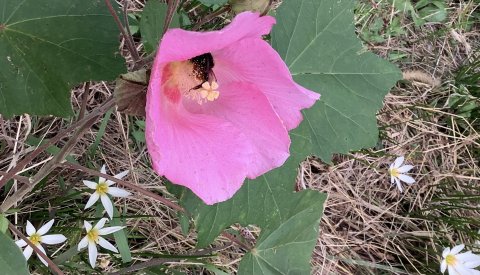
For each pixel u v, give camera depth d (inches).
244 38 8.1
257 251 11.9
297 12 12.4
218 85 9.3
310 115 12.7
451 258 16.2
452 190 19.4
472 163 19.8
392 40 20.7
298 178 17.8
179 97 9.1
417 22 20.9
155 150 7.8
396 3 20.4
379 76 12.9
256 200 11.2
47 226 12.3
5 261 9.5
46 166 11.0
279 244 11.9
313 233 11.9
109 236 14.6
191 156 8.7
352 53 12.8
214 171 8.8
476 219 18.4
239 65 8.7
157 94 7.8
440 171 19.6
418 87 20.2
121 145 15.5
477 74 20.0
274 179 11.4
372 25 20.1
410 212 18.8
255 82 8.9
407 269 18.3
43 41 10.2
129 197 14.9
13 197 11.5
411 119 19.7
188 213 10.9
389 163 19.2
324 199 11.7
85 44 10.2
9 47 10.2
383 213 18.6
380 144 19.3
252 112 9.1
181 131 8.9
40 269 13.0
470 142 19.8
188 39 7.4
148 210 15.2
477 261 16.2
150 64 9.4
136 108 8.5
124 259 12.8
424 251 18.3
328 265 17.6
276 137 9.1
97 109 10.4
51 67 10.2
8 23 10.1
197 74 8.9
